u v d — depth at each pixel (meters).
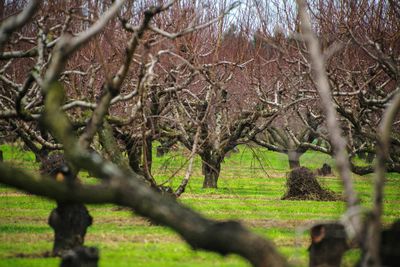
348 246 20.11
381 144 13.52
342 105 35.56
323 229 19.98
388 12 38.31
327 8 39.81
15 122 34.88
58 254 23.06
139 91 27.73
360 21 38.12
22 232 30.20
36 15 30.62
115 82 22.38
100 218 35.00
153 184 33.12
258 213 39.84
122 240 28.05
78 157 13.84
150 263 22.78
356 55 38.84
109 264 22.41
